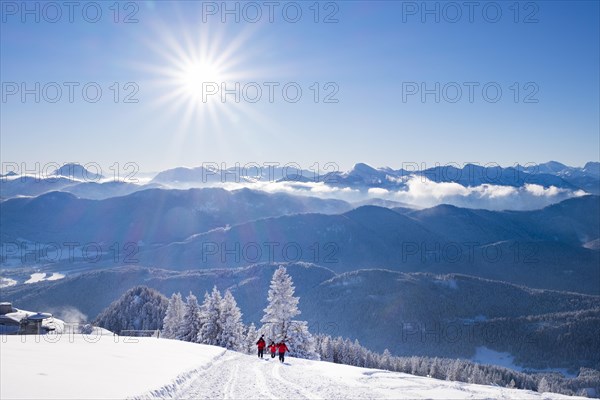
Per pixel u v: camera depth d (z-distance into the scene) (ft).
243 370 90.07
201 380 70.18
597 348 627.05
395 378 76.54
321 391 59.41
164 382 56.70
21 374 50.83
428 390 60.44
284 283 196.75
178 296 282.36
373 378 76.07
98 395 43.29
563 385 524.52
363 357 341.82
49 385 46.01
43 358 67.62
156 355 92.53
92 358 74.18
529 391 64.59
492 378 415.44
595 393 501.97
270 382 69.97
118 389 47.60
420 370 383.86
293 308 195.83
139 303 472.03
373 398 52.49
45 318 223.92
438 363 407.64
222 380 72.38
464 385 68.90
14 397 39.34
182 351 112.06
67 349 85.35
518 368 638.12
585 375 572.10
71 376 52.95
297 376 79.15
